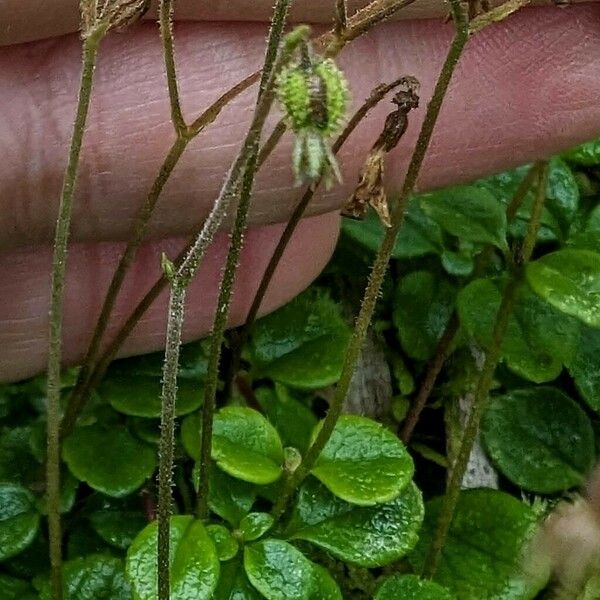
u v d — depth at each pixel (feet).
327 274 0.51
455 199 0.45
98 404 0.46
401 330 0.49
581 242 0.46
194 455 0.43
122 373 0.46
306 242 0.46
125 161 0.40
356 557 0.40
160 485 0.36
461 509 0.45
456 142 0.42
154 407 0.44
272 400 0.47
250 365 0.48
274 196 0.41
